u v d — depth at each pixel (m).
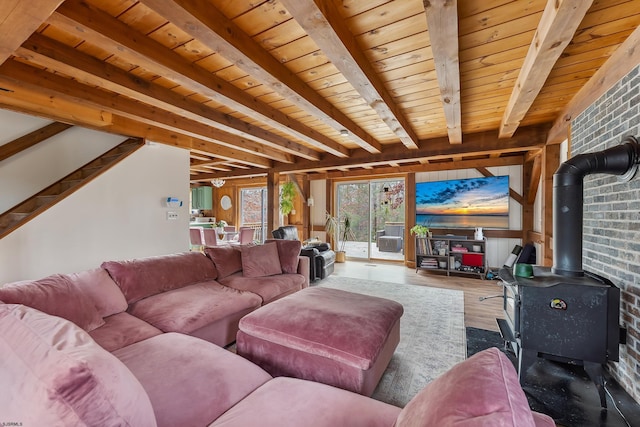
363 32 1.75
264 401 1.17
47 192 3.62
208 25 1.50
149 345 1.60
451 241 5.55
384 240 7.10
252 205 9.37
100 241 3.34
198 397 1.19
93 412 0.65
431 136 4.14
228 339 2.39
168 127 3.31
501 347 2.47
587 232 2.39
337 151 4.58
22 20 1.33
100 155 4.05
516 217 5.23
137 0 1.47
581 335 1.79
